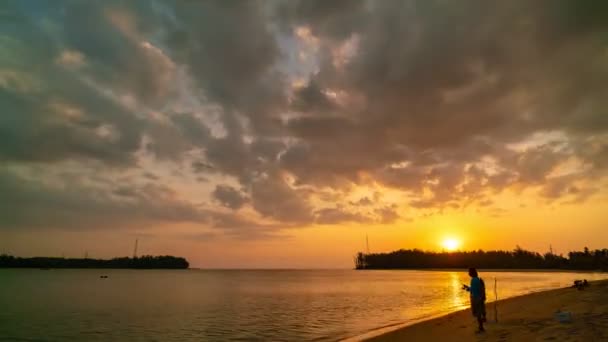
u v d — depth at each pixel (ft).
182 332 80.48
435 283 313.94
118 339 74.23
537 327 55.01
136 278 460.14
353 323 87.15
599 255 604.08
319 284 312.91
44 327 89.45
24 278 414.41
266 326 85.87
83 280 380.99
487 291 179.83
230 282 362.94
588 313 66.69
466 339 50.55
